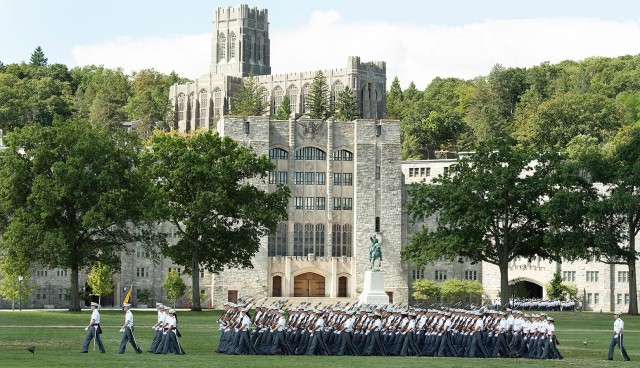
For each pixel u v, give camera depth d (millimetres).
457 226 163000
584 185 160250
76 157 145375
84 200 144750
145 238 157250
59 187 143375
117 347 84875
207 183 164375
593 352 92625
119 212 144875
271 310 81250
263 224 166000
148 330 108188
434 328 84188
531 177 158375
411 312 85125
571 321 143375
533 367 74812
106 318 131375
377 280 160125
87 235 153500
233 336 79812
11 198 147125
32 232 142000
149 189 152625
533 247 159125
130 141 158875
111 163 147500
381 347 82625
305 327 81438
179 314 150250
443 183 162125
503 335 84750
